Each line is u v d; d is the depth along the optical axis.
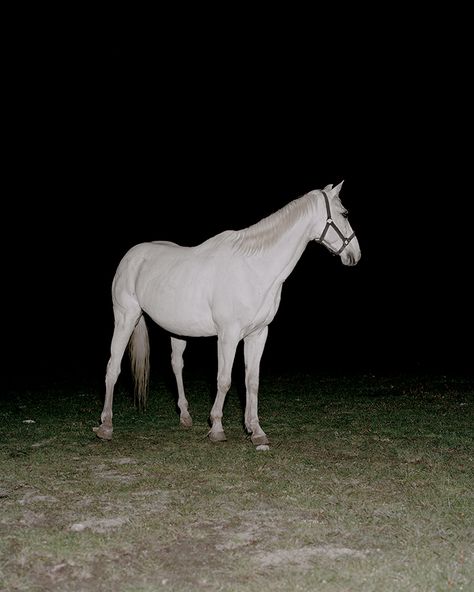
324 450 5.87
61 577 3.47
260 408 7.88
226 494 4.68
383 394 8.98
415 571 3.51
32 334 17.69
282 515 4.30
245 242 5.86
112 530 4.05
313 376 10.74
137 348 6.91
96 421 7.18
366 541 3.89
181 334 6.26
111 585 3.39
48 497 4.67
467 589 3.33
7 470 5.29
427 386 9.64
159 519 4.23
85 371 11.73
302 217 5.80
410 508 4.41
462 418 7.30
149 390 9.33
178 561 3.64
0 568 3.55
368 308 21.53
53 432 6.65
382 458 5.63
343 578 3.44
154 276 6.25
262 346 6.18
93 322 19.78
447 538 3.94
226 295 5.76
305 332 17.98
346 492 4.72
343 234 5.87
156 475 5.15
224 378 5.93
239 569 3.54
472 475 5.15
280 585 3.37
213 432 6.14
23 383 10.36
